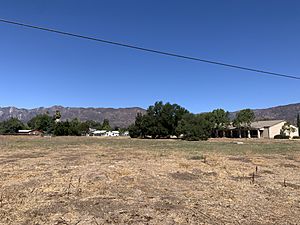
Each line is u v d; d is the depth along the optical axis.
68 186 10.49
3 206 7.91
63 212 7.48
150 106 75.50
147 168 14.88
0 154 23.86
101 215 7.27
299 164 17.20
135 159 19.48
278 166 16.27
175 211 7.63
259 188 10.46
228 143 43.72
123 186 10.60
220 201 8.66
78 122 109.88
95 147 33.25
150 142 47.34
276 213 7.51
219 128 82.31
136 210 7.70
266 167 15.81
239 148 31.19
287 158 20.53
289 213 7.52
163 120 72.56
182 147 33.16
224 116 81.88
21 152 25.89
